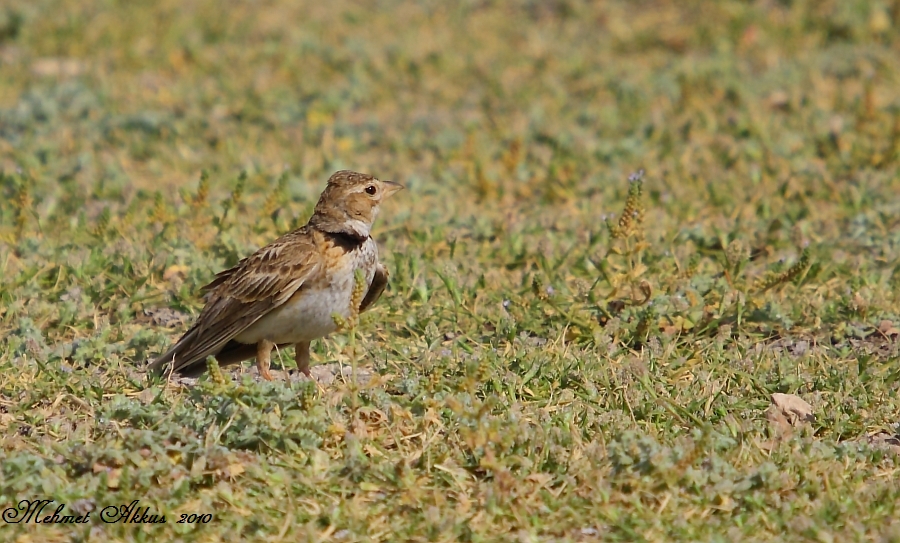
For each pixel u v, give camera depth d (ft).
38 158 62.39
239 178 51.96
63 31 86.79
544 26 92.89
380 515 28.76
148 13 90.53
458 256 48.88
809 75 76.64
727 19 89.35
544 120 70.79
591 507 28.86
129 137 67.26
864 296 43.62
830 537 27.37
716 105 71.51
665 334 40.04
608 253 44.57
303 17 93.25
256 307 36.04
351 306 31.83
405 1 99.04
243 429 31.22
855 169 60.34
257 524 28.27
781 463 30.91
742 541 27.45
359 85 77.87
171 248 47.55
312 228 36.65
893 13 87.15
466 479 30.14
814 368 37.76
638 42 88.07
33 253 47.39
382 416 32.58
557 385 35.83
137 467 30.04
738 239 46.85
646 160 63.16
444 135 67.36
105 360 38.34
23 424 33.27
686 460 29.50
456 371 36.65
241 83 78.28
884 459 31.78
